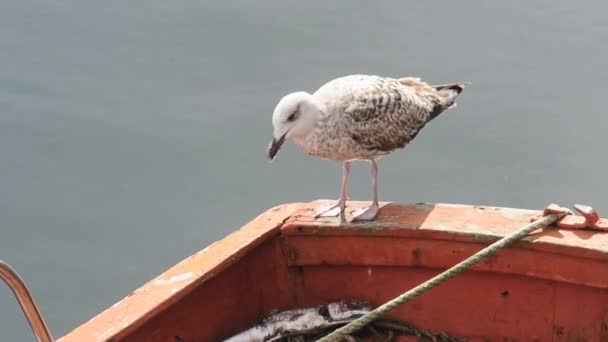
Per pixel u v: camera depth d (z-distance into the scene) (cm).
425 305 1088
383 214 1100
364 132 1195
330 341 982
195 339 1035
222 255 1042
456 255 1049
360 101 1189
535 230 1011
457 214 1084
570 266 992
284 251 1118
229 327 1075
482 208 1094
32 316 789
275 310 1130
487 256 978
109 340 909
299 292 1134
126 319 938
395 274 1096
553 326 1034
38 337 797
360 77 1241
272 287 1126
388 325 1102
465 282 1062
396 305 977
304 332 1090
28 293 784
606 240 984
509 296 1047
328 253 1104
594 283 984
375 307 1111
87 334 916
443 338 1085
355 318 1095
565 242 985
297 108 1146
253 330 1085
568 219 1025
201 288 1031
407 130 1250
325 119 1169
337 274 1118
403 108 1232
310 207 1144
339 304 1116
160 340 991
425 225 1059
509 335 1062
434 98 1312
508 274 1035
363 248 1091
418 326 1098
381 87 1224
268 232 1091
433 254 1062
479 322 1071
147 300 967
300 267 1124
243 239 1074
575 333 1023
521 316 1048
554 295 1023
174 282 998
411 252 1070
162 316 989
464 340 1084
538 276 1015
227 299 1068
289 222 1105
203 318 1041
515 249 1014
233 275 1071
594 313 1006
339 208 1128
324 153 1205
